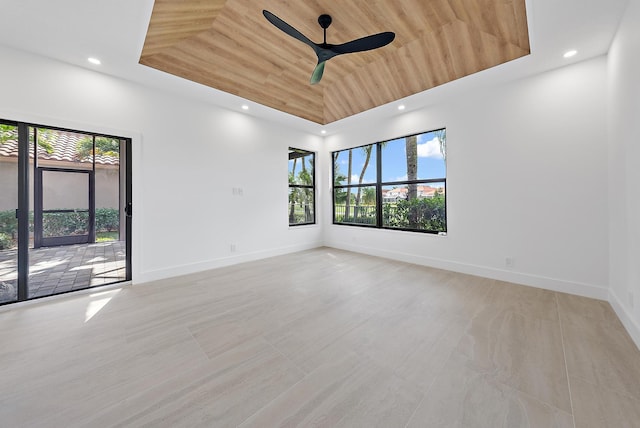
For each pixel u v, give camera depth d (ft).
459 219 11.33
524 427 3.55
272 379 4.58
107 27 6.75
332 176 17.83
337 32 8.39
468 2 7.02
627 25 6.06
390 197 14.74
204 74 9.84
